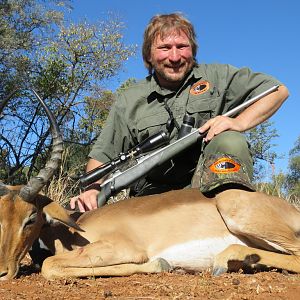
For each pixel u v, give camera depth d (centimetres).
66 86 562
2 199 153
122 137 191
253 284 128
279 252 155
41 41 583
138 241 156
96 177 174
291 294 118
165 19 185
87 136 570
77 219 170
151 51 188
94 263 149
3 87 552
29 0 581
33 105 562
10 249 150
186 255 156
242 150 156
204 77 185
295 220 154
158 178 185
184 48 183
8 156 479
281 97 175
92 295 121
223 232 155
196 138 166
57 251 165
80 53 576
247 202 151
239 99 183
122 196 269
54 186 297
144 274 149
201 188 156
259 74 182
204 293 120
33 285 137
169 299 115
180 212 158
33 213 154
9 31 557
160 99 187
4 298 120
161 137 172
